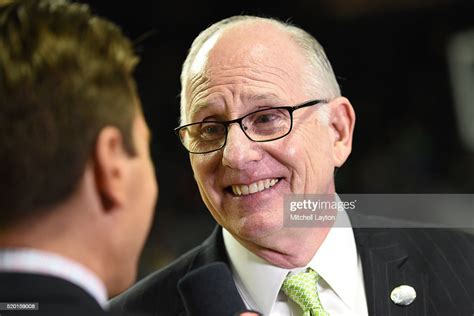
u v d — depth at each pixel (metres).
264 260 2.73
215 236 3.03
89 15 1.65
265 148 2.60
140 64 10.99
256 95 2.58
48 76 1.49
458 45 11.30
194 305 2.01
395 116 11.41
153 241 9.42
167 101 10.94
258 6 11.49
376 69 11.59
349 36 11.64
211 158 2.67
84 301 1.41
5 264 1.44
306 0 11.50
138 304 2.88
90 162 1.52
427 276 2.82
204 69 2.67
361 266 2.85
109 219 1.56
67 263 1.47
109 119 1.53
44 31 1.54
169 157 10.38
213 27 2.80
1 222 1.46
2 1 1.62
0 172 1.45
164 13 11.19
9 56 1.50
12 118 1.46
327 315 2.59
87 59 1.54
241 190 2.64
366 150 11.20
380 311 2.70
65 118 1.47
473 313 2.71
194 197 9.92
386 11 11.46
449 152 10.98
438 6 11.34
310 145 2.68
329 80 2.84
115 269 1.61
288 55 2.69
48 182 1.46
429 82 11.41
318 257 2.74
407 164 10.84
